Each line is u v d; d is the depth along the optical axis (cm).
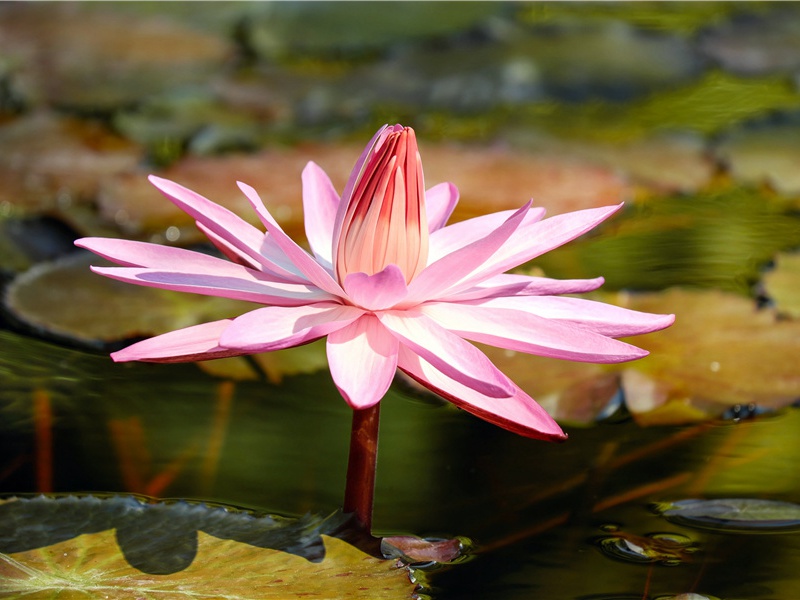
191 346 94
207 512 96
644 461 102
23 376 106
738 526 98
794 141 160
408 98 184
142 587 93
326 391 107
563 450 103
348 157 152
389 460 102
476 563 96
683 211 141
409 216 96
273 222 95
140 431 103
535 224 98
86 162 147
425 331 95
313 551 95
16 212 127
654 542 97
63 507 96
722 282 116
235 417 105
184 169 145
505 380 93
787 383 106
